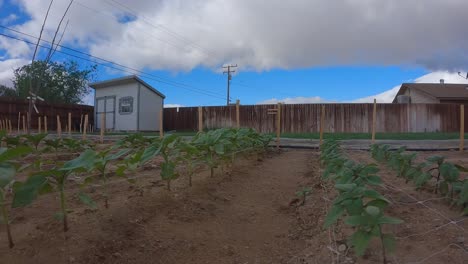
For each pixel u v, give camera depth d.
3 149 1.95
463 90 27.58
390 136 14.15
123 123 24.62
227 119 21.98
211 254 2.76
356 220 1.99
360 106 19.89
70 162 2.30
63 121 25.06
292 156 8.38
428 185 3.91
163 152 3.26
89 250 2.37
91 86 26.56
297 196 4.30
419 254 2.42
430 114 19.81
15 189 2.37
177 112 24.20
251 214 3.67
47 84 33.75
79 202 3.31
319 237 2.98
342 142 9.97
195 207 3.46
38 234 2.45
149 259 2.53
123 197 3.44
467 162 6.06
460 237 2.60
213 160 4.60
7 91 35.31
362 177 3.02
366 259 2.41
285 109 20.61
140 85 23.92
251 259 2.76
